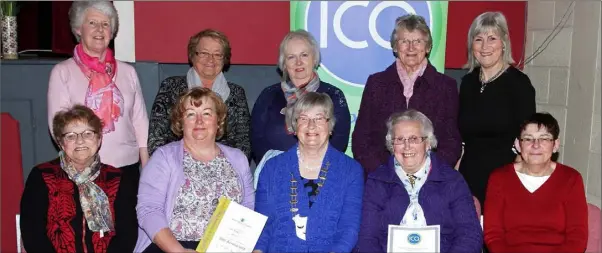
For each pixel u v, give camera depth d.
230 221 2.58
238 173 2.78
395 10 3.41
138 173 3.19
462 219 2.62
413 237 2.54
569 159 3.47
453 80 3.04
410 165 2.61
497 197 2.74
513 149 3.00
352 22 3.42
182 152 2.74
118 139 3.06
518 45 4.03
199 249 2.55
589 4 3.25
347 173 2.71
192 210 2.66
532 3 3.90
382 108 3.02
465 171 3.16
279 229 2.64
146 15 3.94
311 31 3.44
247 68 4.08
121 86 3.13
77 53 3.05
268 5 3.97
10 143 3.56
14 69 3.62
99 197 2.65
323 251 2.61
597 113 3.18
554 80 3.63
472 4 3.97
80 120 2.59
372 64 3.46
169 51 3.98
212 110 2.69
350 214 2.64
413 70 3.04
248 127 3.17
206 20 3.97
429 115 2.97
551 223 2.65
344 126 3.00
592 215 2.79
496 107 3.06
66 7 4.61
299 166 2.73
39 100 3.67
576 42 3.38
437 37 3.42
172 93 3.13
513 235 2.69
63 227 2.58
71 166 2.65
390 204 2.66
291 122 2.80
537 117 2.64
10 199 3.55
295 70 3.02
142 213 2.64
